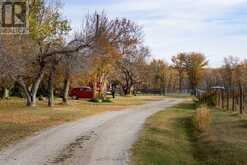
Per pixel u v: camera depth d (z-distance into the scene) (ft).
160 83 336.08
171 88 364.58
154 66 327.47
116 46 139.95
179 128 69.67
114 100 177.99
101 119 83.35
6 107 113.91
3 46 72.69
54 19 110.73
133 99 199.41
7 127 65.82
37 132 60.70
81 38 109.19
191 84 330.95
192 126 70.28
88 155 41.78
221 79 321.73
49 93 121.39
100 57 122.42
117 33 146.51
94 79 166.09
